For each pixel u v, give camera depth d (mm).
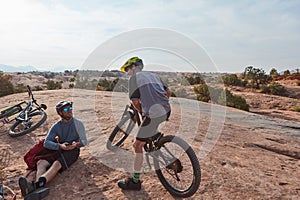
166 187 3207
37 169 3387
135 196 3105
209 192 3223
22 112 5816
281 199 3170
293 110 20391
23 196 3053
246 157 4586
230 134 6051
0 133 5359
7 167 3828
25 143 4820
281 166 4355
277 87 28125
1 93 14586
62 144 3566
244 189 3330
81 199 3023
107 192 3182
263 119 9391
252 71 35250
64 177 3441
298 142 6180
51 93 10414
